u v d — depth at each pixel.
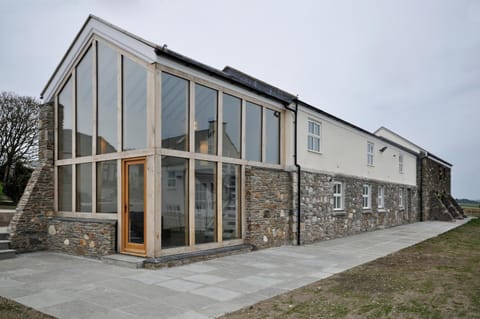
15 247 9.02
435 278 6.66
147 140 7.50
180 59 7.74
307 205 11.95
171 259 7.38
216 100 9.13
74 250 8.78
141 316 4.44
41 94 10.56
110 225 7.97
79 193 9.39
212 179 8.91
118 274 6.65
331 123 13.95
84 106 9.41
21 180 21.61
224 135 9.32
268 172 10.63
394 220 20.20
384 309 4.75
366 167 16.98
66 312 4.54
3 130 22.73
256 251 9.81
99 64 8.94
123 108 8.19
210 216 8.82
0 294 5.30
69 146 9.75
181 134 8.05
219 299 5.22
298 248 10.64
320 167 13.03
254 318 4.40
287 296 5.41
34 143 23.89
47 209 9.85
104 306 4.80
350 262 8.41
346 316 4.47
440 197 27.61
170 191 7.71
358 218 15.77
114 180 8.34
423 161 25.17
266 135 11.01
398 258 9.03
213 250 8.62
